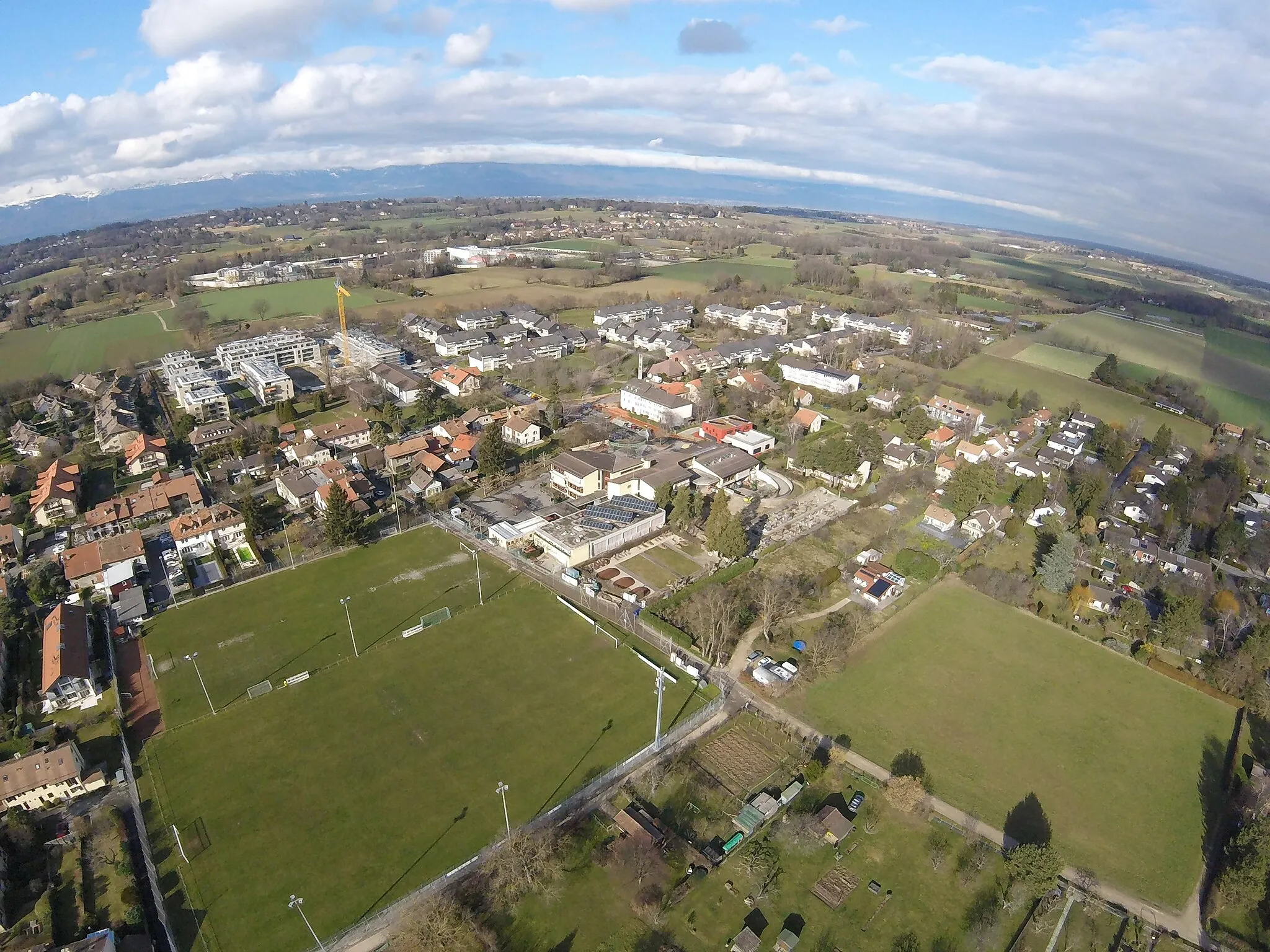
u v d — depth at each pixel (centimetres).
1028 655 10288
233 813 7369
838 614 10838
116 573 11219
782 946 6122
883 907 6606
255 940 6131
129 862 6681
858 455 15200
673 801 7612
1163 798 8031
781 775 8031
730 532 11694
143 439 15688
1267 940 6488
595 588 11256
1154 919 6644
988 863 7069
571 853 6981
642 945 6194
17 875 6694
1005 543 13375
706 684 9375
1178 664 10269
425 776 7844
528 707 8894
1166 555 12750
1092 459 17112
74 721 8588
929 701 9306
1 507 13400
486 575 11719
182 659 9675
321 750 8181
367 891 6575
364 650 9881
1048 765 8388
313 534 12694
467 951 6022
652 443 16712
